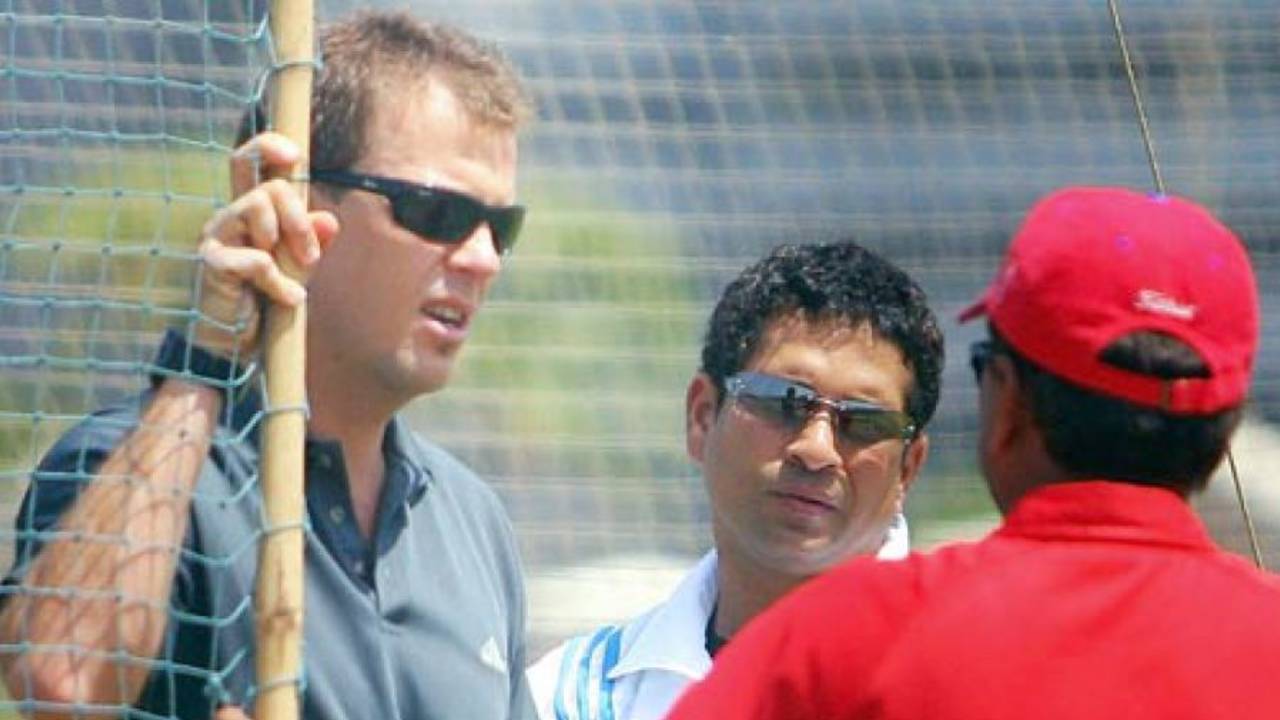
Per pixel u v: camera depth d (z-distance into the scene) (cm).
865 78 2316
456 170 1356
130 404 1332
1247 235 2344
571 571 2134
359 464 1370
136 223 1927
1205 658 1144
